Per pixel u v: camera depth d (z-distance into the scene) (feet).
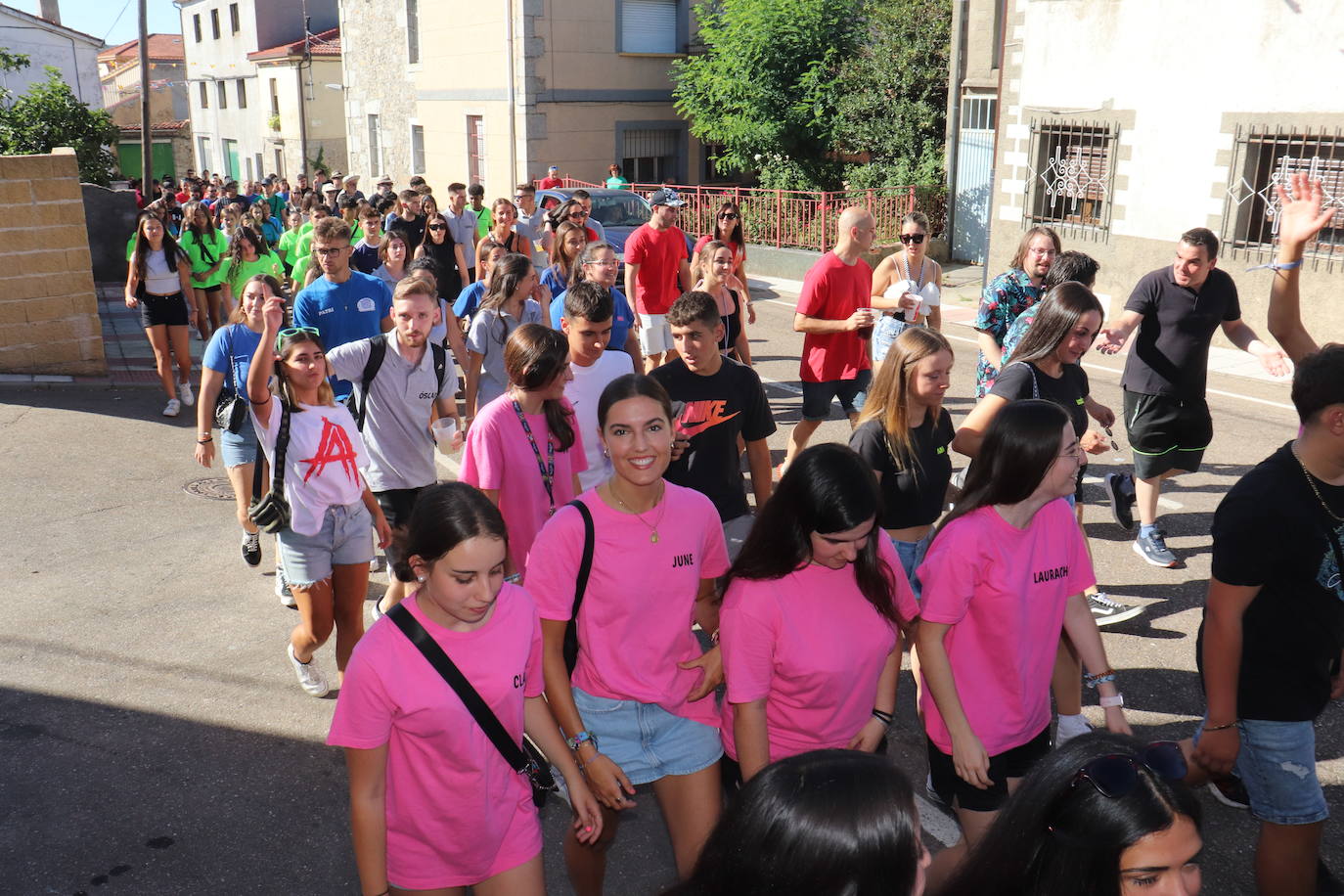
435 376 17.80
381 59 100.63
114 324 50.55
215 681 17.72
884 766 5.46
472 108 87.81
